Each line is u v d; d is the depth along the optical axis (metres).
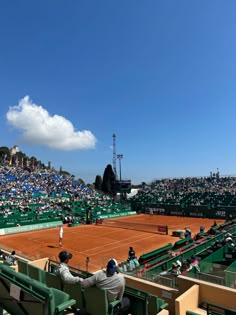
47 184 72.75
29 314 5.54
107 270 6.29
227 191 69.88
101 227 47.47
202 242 24.98
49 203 58.53
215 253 19.09
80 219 52.47
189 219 57.28
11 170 76.88
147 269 15.25
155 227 46.28
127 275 12.83
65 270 7.18
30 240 36.66
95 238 37.78
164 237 38.06
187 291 9.81
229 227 35.22
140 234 40.53
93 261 20.23
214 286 9.86
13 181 68.56
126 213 64.31
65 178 83.44
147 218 59.16
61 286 7.48
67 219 50.44
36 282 5.43
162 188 84.94
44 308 5.00
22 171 78.69
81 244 34.00
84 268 18.59
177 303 9.33
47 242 35.31
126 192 84.00
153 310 7.15
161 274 12.05
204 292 10.05
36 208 53.66
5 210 49.78
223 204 61.03
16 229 42.66
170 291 10.88
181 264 15.88
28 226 44.56
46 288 5.08
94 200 68.06
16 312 5.96
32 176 76.06
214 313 8.18
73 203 61.41
